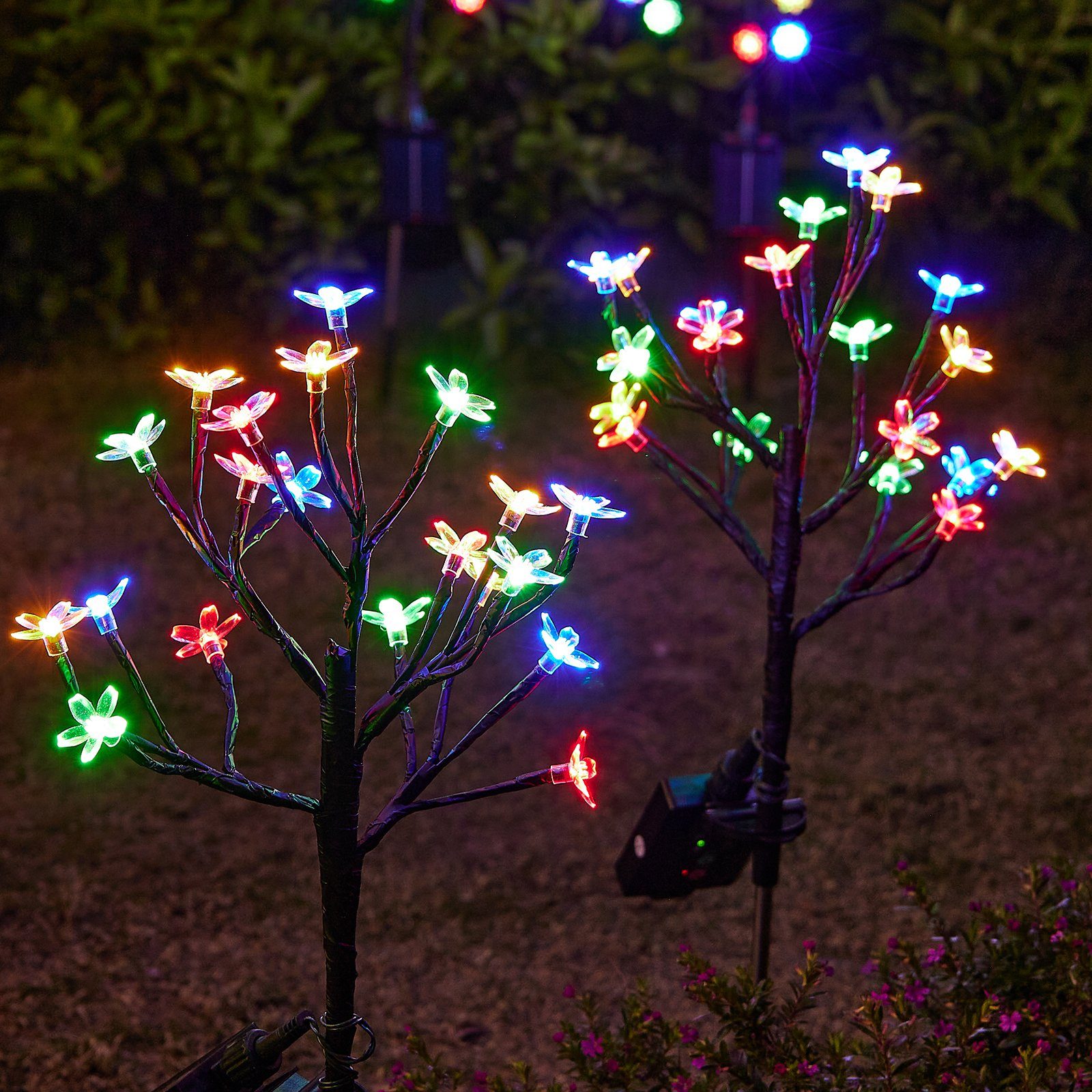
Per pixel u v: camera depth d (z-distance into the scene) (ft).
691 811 7.50
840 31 22.68
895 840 11.98
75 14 20.76
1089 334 22.12
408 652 14.75
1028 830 12.11
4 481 18.28
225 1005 9.86
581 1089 6.73
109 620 4.63
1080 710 13.96
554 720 13.84
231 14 21.74
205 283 22.25
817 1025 9.55
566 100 22.44
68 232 22.03
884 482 6.55
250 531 17.11
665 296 23.11
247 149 21.53
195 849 11.69
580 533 4.66
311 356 4.32
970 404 20.63
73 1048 9.32
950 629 15.55
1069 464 18.83
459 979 10.25
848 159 6.20
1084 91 21.79
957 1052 6.03
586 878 11.50
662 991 10.13
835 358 21.77
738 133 18.86
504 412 20.59
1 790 12.42
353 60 21.93
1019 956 6.76
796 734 13.64
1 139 20.79
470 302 22.09
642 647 15.19
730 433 6.54
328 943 5.04
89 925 10.67
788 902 11.14
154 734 13.29
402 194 18.62
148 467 4.52
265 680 14.37
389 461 18.93
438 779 12.87
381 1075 9.28
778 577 6.63
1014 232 23.21
